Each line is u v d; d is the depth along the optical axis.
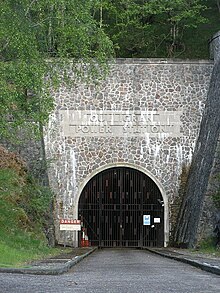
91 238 32.22
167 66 31.45
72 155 30.92
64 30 19.95
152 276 11.77
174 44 38.53
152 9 36.94
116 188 31.98
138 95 31.31
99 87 31.19
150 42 38.12
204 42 38.34
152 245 31.98
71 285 9.64
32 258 18.41
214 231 26.53
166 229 31.03
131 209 32.00
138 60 31.42
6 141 29.69
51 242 28.44
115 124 31.17
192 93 31.28
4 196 25.33
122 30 37.53
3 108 18.64
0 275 11.38
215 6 40.09
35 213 27.36
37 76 19.12
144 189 31.89
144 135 31.19
